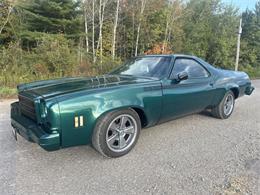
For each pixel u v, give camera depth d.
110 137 3.37
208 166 3.22
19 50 11.25
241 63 28.03
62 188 2.69
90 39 19.39
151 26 21.03
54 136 2.86
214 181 2.85
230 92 5.48
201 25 24.86
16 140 3.75
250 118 5.62
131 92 3.44
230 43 25.44
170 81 3.98
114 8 20.27
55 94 3.04
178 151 3.69
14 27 14.34
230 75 5.54
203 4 26.14
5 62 10.34
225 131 4.64
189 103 4.34
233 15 26.56
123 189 2.69
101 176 2.95
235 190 2.67
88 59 15.12
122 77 4.04
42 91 3.23
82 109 3.01
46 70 10.80
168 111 3.99
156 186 2.75
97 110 3.12
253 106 7.04
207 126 4.92
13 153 3.52
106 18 20.23
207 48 25.22
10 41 13.56
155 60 4.40
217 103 5.20
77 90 3.17
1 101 7.21
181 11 22.16
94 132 3.22
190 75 4.47
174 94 4.00
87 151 3.62
